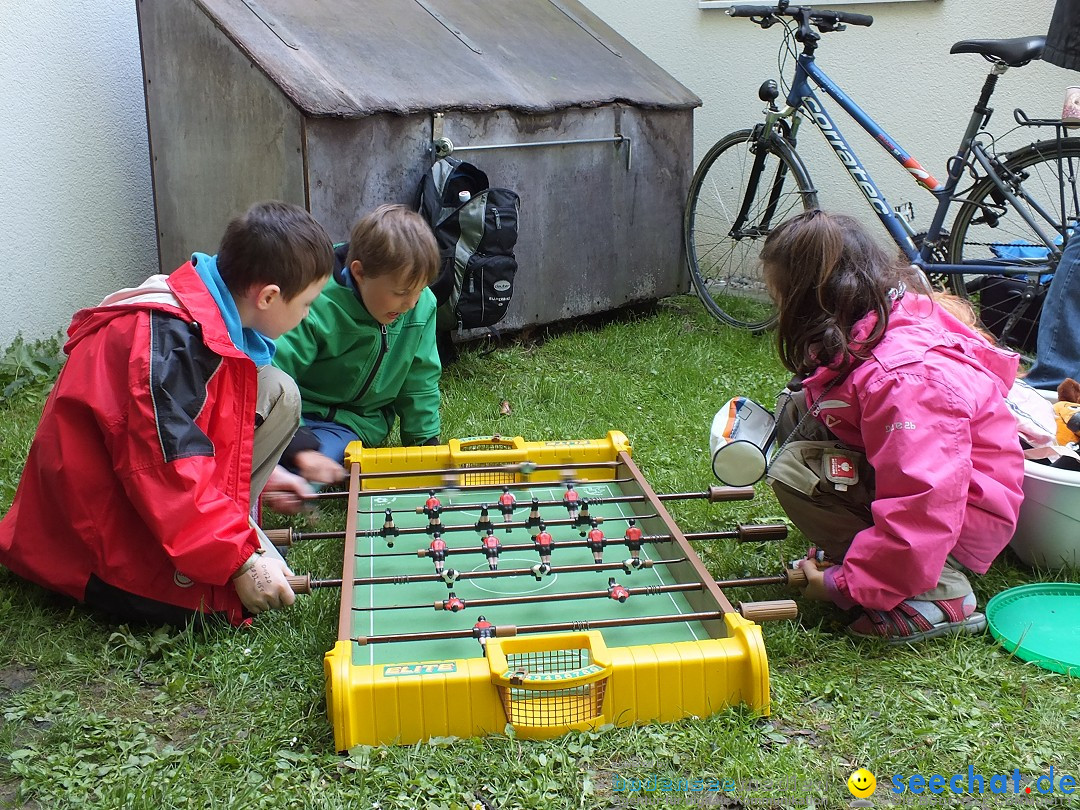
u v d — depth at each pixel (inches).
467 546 101.7
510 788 68.6
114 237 176.4
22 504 87.4
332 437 114.7
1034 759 72.0
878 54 200.1
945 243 172.1
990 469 87.8
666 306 209.9
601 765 71.5
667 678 74.9
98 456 82.6
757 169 192.9
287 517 109.5
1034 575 100.1
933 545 80.7
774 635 86.8
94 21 168.1
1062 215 159.8
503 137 164.1
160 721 76.4
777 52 211.8
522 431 137.5
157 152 159.8
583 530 104.7
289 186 140.6
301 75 139.2
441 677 72.7
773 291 87.1
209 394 82.2
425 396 122.2
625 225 191.2
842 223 85.6
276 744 73.4
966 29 189.0
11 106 159.8
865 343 84.4
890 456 81.7
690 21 222.2
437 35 168.2
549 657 81.2
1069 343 128.6
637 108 187.2
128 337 80.4
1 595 89.6
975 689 80.2
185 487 78.7
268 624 87.4
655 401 151.9
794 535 107.5
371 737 72.7
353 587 87.8
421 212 148.9
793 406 99.0
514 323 174.7
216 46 143.6
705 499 110.0
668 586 85.7
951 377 82.5
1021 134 187.0
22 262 164.9
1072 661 83.0
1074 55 136.6
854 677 82.0
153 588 85.1
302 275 84.5
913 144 199.2
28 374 157.8
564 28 196.7
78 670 81.5
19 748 72.3
